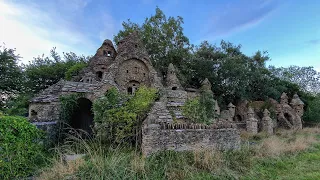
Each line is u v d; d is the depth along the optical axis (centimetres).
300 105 3816
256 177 855
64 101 1473
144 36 3341
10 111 2205
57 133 1261
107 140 1186
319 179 828
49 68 3681
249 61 4125
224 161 939
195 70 3781
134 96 1448
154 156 914
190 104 1506
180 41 3603
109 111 1229
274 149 1267
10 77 2970
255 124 2689
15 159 763
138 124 1180
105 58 2598
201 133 1136
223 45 4188
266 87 4219
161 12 3588
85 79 2177
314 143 1656
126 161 804
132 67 2375
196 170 840
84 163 763
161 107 1213
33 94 3169
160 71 3259
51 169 748
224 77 3719
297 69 6512
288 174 908
